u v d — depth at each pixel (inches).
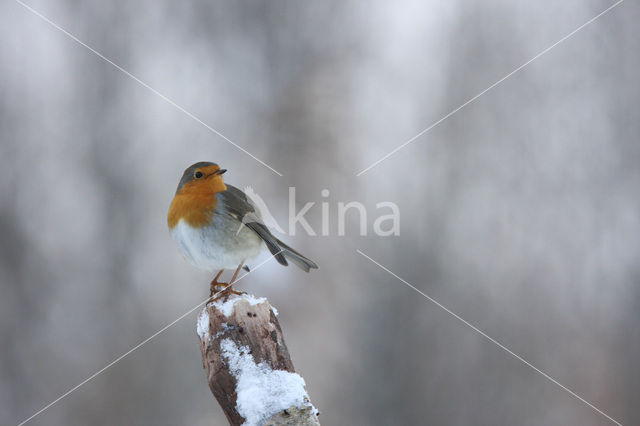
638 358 461.4
